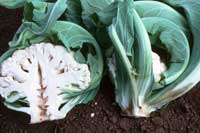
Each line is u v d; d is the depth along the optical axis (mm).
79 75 845
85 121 874
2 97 889
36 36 844
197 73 831
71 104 871
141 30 811
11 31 994
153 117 876
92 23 863
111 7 819
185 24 875
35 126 877
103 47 876
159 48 882
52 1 914
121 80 847
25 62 843
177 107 890
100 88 903
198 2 860
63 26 832
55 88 845
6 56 855
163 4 867
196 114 882
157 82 845
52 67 841
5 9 1039
